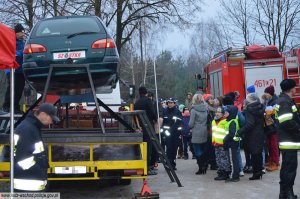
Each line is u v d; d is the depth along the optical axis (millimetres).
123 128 8914
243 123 10141
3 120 9047
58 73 8180
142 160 8227
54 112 5672
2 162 7953
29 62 8281
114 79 8742
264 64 17250
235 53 17297
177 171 12078
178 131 12117
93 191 9555
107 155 8234
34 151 5512
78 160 8188
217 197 8453
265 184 9586
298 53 17156
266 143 11375
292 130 7559
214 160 12109
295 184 9531
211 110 11328
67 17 8750
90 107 11133
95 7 23203
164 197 8602
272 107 11148
